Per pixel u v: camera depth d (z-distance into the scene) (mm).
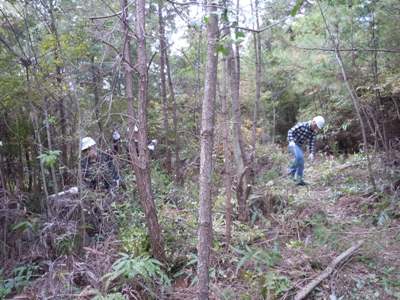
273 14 4941
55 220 3986
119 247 3807
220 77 5348
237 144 4668
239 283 3449
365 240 4113
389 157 5973
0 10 3998
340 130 9578
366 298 3170
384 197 5242
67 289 3219
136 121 3404
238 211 4723
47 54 4180
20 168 4957
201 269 2414
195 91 6656
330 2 4969
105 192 4484
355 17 5434
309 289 3189
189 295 3262
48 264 3639
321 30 5988
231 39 2057
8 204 4395
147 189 3412
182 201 5184
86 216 4316
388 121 6977
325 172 7363
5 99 4391
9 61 4254
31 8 4266
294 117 12930
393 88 5715
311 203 5230
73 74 4352
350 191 5875
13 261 3936
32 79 4309
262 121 10594
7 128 4789
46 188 4332
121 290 3186
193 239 3930
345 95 6898
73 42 4309
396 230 4418
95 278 3230
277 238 4289
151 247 3510
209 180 2379
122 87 4809
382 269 3541
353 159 7973
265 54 8125
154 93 7566
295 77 8695
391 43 5430
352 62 5883
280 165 7582
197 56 4953
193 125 6777
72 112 4465
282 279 3307
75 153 4707
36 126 4230
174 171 6355
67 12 4363
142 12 3174
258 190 5230
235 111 4613
